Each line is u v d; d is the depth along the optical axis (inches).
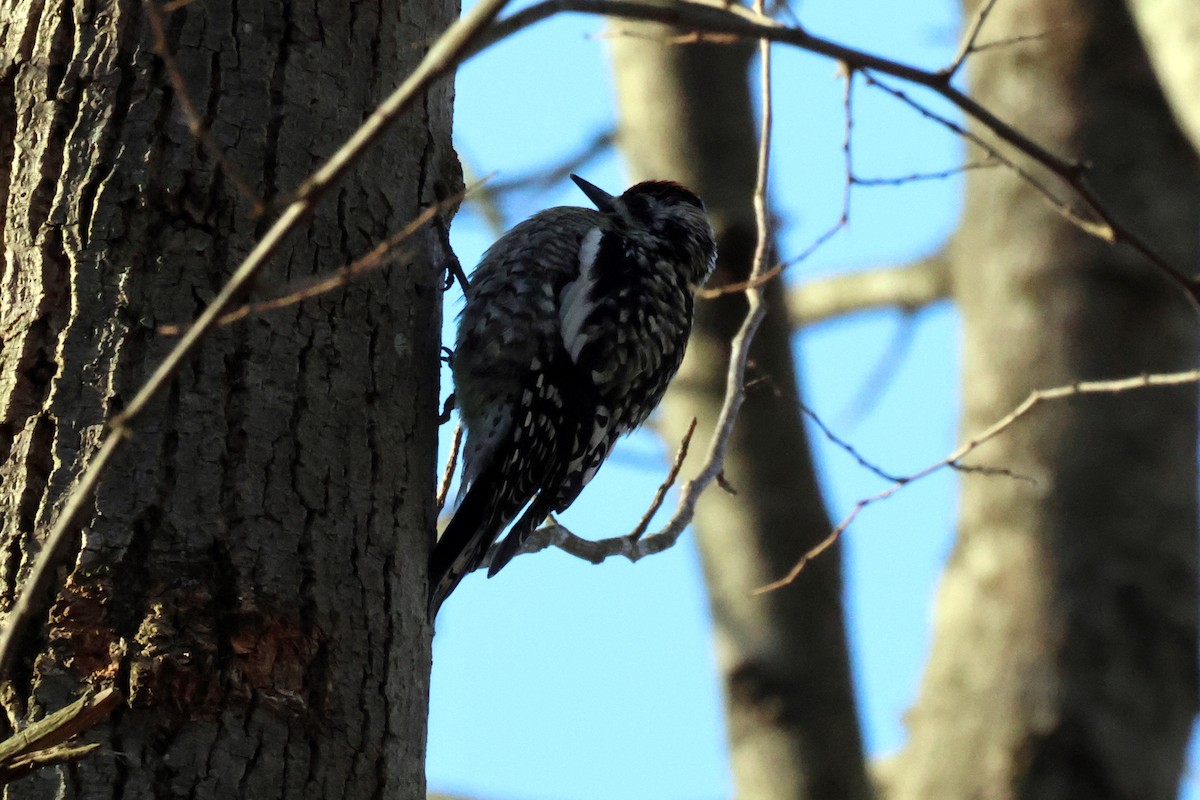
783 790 563.2
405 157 318.7
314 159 297.4
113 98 287.1
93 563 256.5
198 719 251.3
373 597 277.6
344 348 291.1
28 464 263.9
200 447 268.8
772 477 580.7
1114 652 580.4
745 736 572.7
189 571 260.2
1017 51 669.9
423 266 319.3
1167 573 593.9
